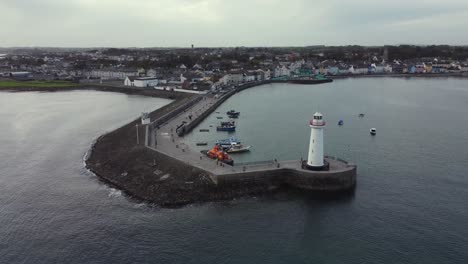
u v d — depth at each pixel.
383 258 50.62
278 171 73.44
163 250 52.41
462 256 50.69
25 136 117.44
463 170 82.75
